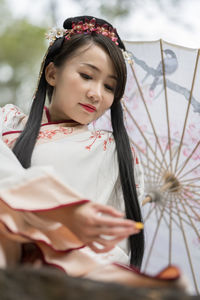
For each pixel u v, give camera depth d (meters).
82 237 1.23
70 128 1.91
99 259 1.34
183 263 2.20
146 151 2.26
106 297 0.84
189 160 2.16
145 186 2.22
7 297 0.86
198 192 2.14
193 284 2.18
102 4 6.77
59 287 0.87
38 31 8.81
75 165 1.80
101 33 1.93
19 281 0.88
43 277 0.89
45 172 1.26
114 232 1.16
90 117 1.86
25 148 1.77
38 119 1.89
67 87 1.85
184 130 2.18
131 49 2.30
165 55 2.22
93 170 1.83
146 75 2.27
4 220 1.23
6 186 1.24
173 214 2.19
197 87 2.15
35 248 1.34
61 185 1.24
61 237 1.32
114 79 1.89
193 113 2.16
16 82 8.53
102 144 1.90
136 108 2.30
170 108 2.21
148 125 2.27
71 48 1.88
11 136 1.88
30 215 1.28
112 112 2.01
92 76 1.84
